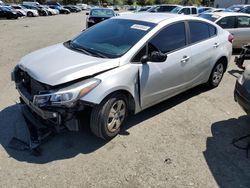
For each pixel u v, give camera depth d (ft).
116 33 14.24
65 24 77.66
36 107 11.18
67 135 12.98
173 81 15.08
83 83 11.11
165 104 16.84
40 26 69.62
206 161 11.58
